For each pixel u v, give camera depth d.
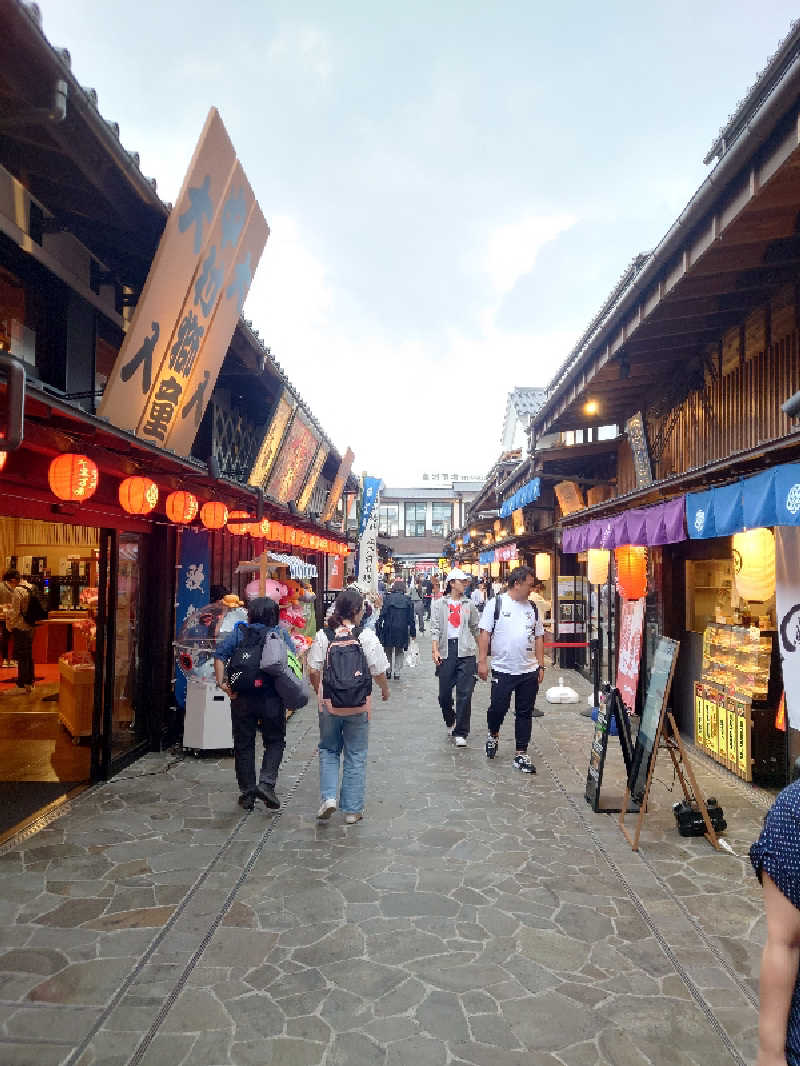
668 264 6.04
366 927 4.20
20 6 3.50
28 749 8.34
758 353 6.98
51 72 4.02
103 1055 3.04
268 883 4.79
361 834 5.76
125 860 5.15
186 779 7.29
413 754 8.50
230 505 9.97
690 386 8.70
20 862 5.09
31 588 12.55
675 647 5.79
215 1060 3.02
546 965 3.80
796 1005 1.58
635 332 7.39
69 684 8.94
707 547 8.66
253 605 6.46
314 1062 3.02
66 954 3.86
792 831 1.58
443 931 4.16
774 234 5.22
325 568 26.48
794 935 1.57
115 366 6.08
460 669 9.01
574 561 16.67
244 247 7.58
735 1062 3.04
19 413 3.31
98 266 7.04
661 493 6.96
